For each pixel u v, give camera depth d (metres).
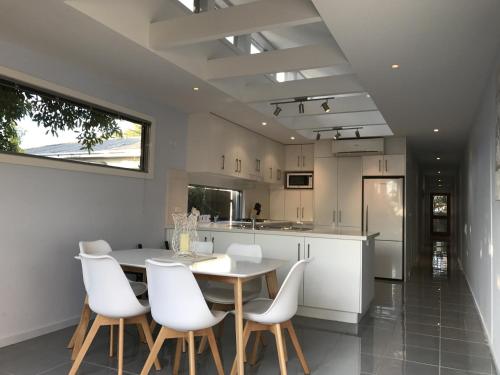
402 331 3.85
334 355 3.21
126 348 3.25
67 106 3.75
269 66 3.80
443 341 3.58
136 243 4.55
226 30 3.02
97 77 3.98
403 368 2.97
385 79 3.77
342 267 4.21
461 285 6.25
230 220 6.94
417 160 9.57
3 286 3.18
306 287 4.36
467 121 5.50
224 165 5.71
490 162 3.64
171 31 3.22
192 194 6.13
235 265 2.90
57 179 3.62
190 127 5.48
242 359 2.53
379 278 6.81
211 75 4.04
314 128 6.39
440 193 16.94
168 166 5.08
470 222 6.12
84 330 3.03
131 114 4.43
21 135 3.33
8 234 3.21
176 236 3.37
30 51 3.33
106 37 3.07
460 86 3.95
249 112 5.32
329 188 7.31
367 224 6.96
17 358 2.97
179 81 4.08
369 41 2.95
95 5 2.78
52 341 3.34
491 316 3.44
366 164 7.04
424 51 3.11
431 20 2.62
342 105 5.23
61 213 3.65
